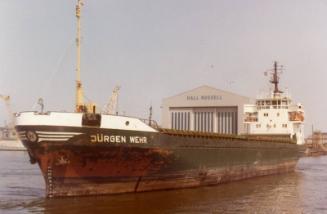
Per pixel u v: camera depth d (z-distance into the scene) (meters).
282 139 57.69
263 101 64.38
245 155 45.72
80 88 33.09
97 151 29.22
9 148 175.62
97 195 30.58
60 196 29.72
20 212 25.59
